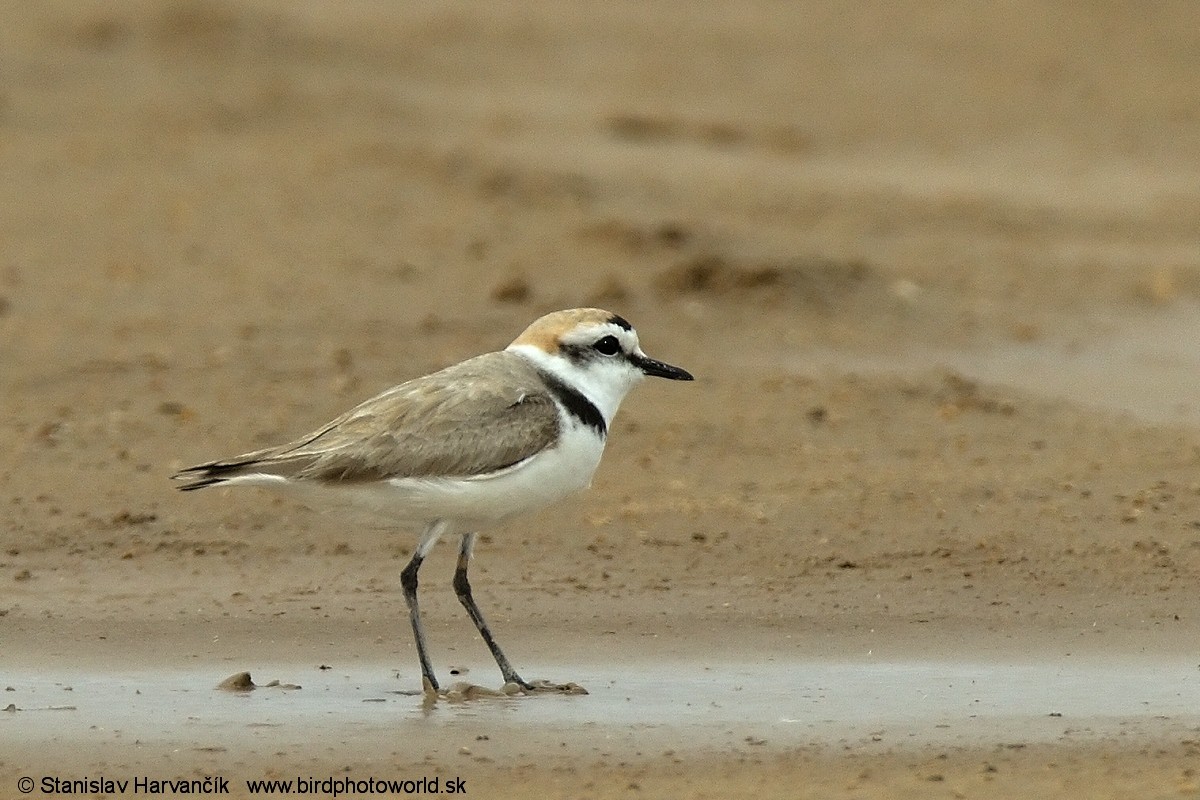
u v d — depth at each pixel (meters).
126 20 39.28
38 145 29.17
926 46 42.34
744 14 45.09
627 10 45.12
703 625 12.11
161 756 9.34
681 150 32.94
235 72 37.03
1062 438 16.97
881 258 24.94
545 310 21.19
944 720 10.01
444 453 10.59
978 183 31.58
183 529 14.10
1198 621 12.15
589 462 11.12
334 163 29.12
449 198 27.25
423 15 43.53
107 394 17.66
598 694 10.58
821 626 12.09
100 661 11.18
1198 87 39.19
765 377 18.83
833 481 15.45
